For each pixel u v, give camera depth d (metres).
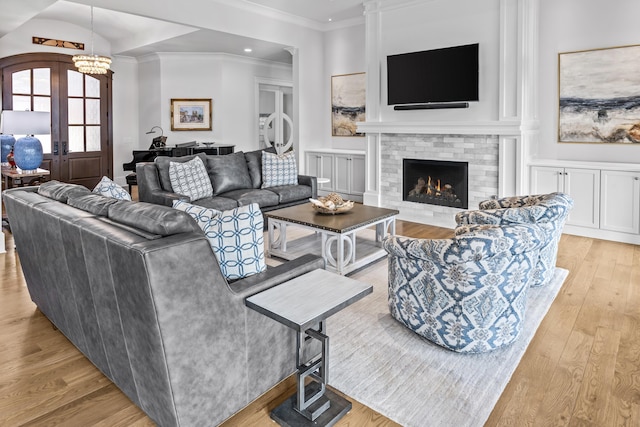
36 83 7.44
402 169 6.14
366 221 3.87
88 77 8.14
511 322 2.49
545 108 5.37
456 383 2.21
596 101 5.01
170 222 1.73
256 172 5.68
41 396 2.13
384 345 2.59
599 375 2.26
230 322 1.85
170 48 7.76
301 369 1.93
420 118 5.92
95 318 2.08
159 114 8.53
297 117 7.31
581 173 4.84
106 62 6.53
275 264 4.07
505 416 1.95
